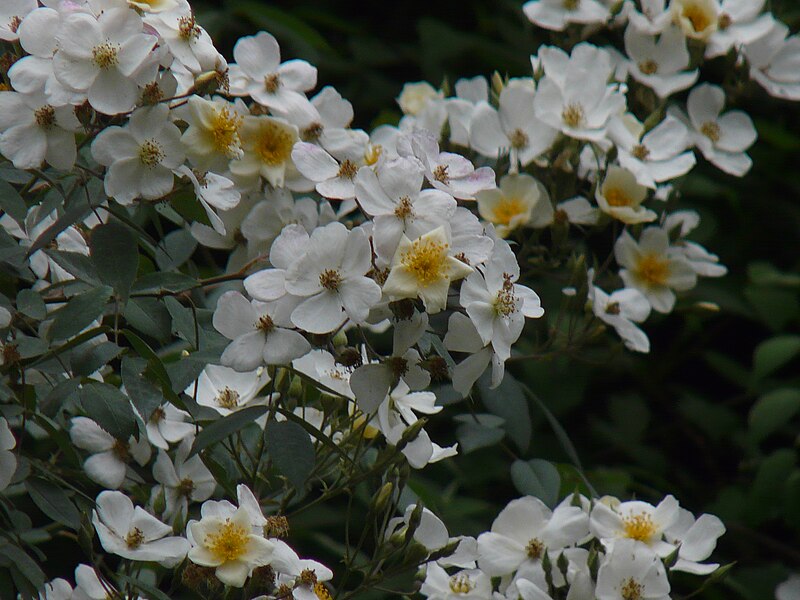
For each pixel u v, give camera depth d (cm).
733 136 268
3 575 241
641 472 273
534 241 262
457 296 238
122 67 236
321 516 265
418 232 235
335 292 235
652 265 263
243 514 237
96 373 245
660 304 263
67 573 259
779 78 268
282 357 236
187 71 240
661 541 245
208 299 251
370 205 235
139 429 240
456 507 264
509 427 251
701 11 265
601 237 274
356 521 266
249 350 236
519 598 245
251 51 248
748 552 275
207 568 237
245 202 249
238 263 250
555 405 273
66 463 250
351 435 243
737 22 266
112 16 236
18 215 237
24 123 237
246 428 245
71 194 239
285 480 244
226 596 237
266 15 276
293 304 235
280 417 244
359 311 234
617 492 263
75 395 242
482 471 271
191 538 237
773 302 276
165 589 254
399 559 244
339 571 266
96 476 244
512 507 245
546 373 273
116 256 235
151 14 238
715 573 246
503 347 236
